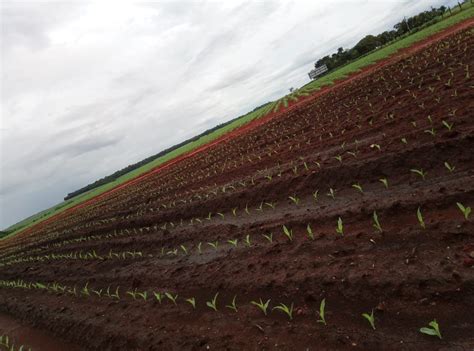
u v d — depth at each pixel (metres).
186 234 9.25
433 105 8.26
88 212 26.50
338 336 3.58
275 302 4.66
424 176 5.76
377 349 3.23
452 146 5.88
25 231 43.09
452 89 8.72
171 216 11.82
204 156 25.44
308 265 5.03
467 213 4.15
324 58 109.56
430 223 4.53
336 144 9.80
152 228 11.71
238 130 38.38
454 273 3.52
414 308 3.46
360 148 8.26
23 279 13.46
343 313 3.88
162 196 16.78
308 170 8.66
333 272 4.55
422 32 37.53
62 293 9.32
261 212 8.30
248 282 5.40
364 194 6.32
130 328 5.71
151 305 6.27
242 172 12.83
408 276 3.83
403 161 6.38
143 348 5.02
